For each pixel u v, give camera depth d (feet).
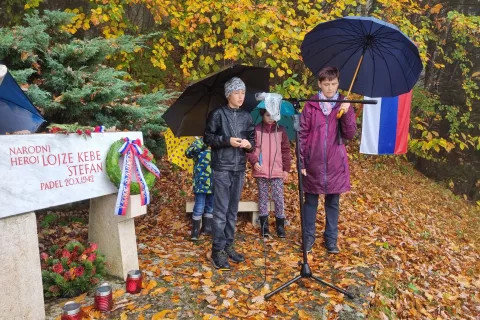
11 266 8.04
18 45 12.25
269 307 10.03
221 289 10.69
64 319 8.30
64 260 9.98
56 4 21.39
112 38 15.33
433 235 20.03
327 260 13.30
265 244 13.83
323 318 9.72
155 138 16.84
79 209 16.07
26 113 10.21
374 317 10.48
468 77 34.71
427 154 32.83
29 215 8.38
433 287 14.38
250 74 11.73
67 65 13.83
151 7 16.96
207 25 18.57
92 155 9.89
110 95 13.61
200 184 14.19
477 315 13.56
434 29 31.96
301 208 10.70
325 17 19.33
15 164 8.07
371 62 13.01
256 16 18.21
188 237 14.60
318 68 13.94
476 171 36.65
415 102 29.96
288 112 14.32
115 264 10.82
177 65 23.26
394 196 24.76
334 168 13.14
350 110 12.91
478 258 19.10
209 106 12.13
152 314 9.16
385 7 24.89
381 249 15.34
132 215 10.47
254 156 14.71
